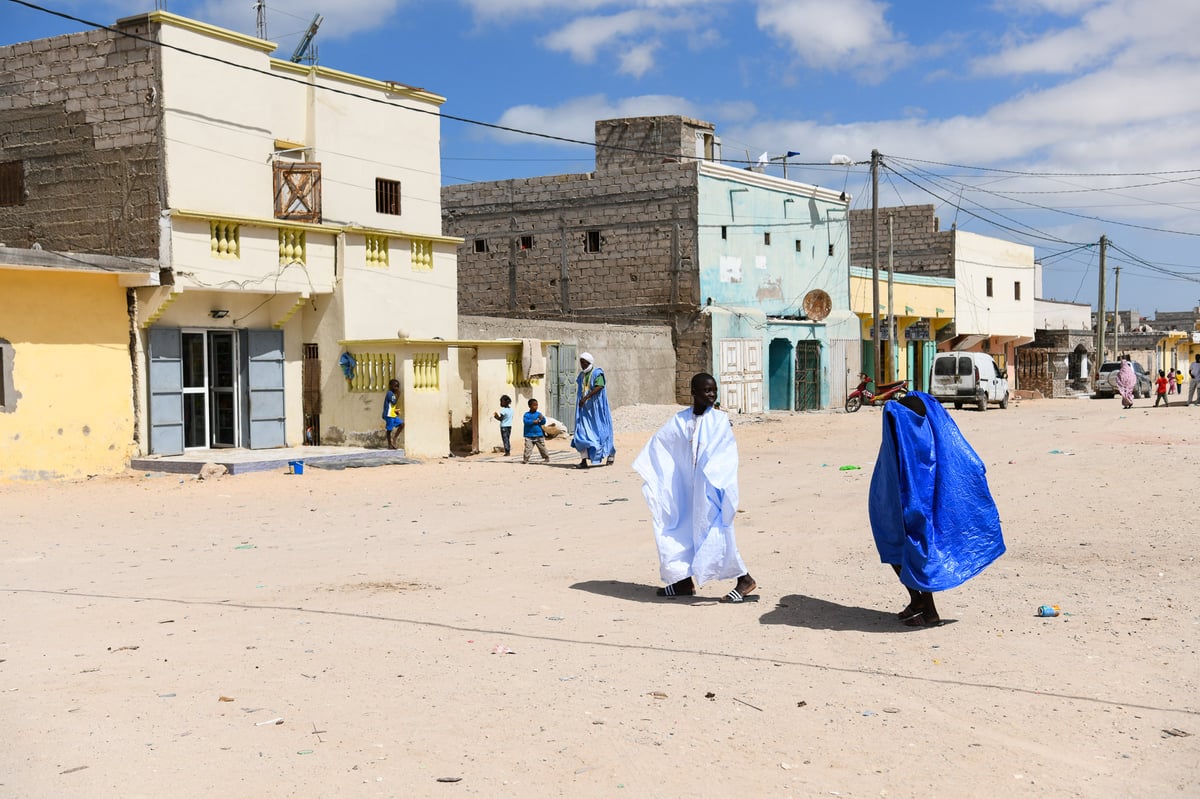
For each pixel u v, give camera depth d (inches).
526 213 1467.8
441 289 941.8
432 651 259.6
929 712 209.3
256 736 197.6
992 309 2063.2
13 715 210.2
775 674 236.8
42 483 679.1
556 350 1043.9
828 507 527.8
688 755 187.5
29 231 789.9
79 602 324.2
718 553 310.2
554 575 365.4
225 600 325.1
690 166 1354.6
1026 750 188.2
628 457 846.5
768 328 1462.8
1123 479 585.6
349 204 888.3
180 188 743.7
